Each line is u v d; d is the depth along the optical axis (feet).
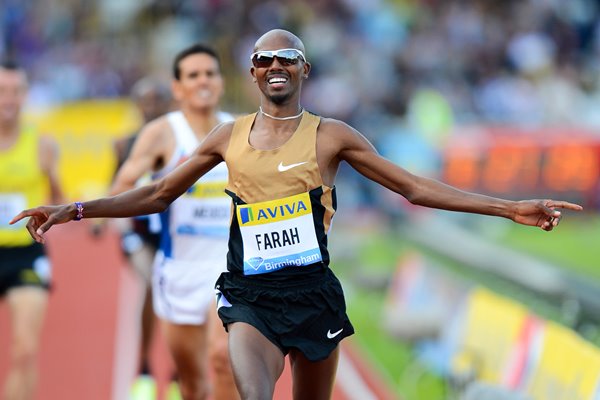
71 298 131.85
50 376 97.96
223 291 51.80
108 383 95.55
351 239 171.83
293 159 49.88
